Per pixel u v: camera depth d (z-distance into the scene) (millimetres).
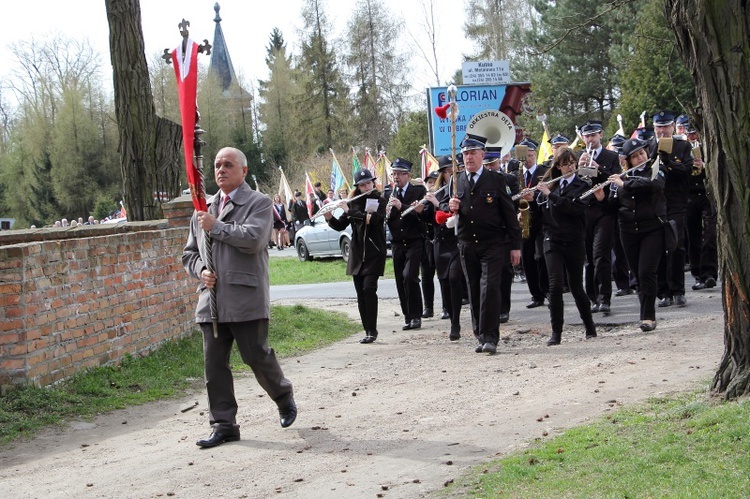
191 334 12023
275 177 60344
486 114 11695
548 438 6258
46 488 6199
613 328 11234
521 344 10711
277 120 66688
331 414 7754
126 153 13477
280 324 13273
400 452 6402
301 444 6859
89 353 9453
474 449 6293
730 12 6043
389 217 12891
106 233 11734
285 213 37344
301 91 61125
